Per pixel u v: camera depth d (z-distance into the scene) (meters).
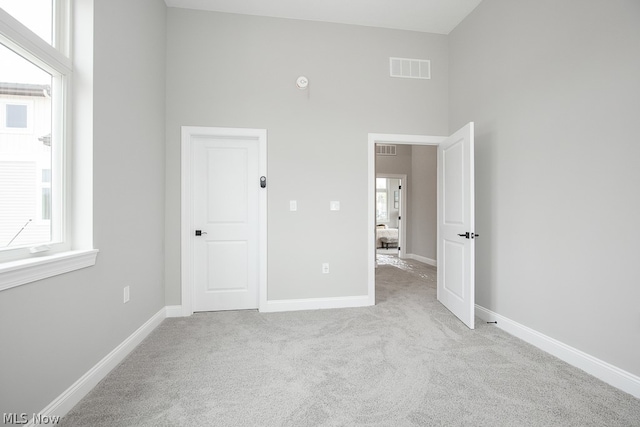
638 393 1.50
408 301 3.17
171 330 2.40
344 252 3.01
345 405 1.45
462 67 2.96
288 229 2.91
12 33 1.20
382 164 6.38
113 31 1.83
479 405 1.45
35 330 1.23
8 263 1.15
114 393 1.55
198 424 1.32
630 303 1.55
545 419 1.35
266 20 2.88
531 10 2.15
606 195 1.66
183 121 2.75
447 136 3.19
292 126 2.92
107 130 1.77
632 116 1.53
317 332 2.35
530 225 2.17
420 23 3.03
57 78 1.53
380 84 3.08
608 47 1.64
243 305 2.93
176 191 2.74
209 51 2.79
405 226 6.44
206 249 2.88
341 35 3.01
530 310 2.17
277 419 1.35
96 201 1.65
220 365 1.84
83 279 1.54
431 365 1.84
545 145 2.04
